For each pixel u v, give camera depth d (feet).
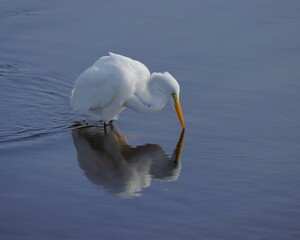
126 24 66.74
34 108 52.39
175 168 43.70
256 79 55.98
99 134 48.42
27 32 66.39
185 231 36.68
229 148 46.21
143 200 39.78
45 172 42.65
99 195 40.19
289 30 65.26
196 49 61.46
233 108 51.65
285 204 39.55
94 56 60.90
